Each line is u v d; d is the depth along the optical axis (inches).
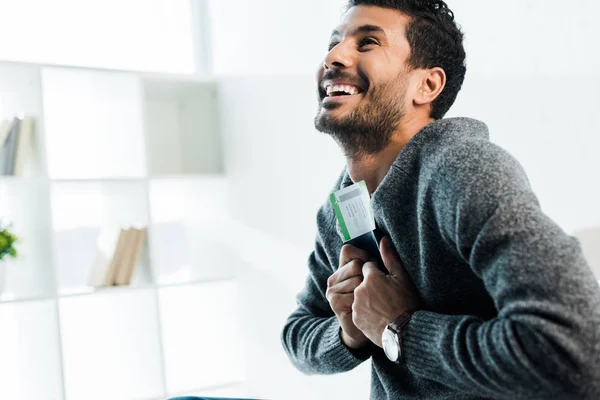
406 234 40.8
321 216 51.7
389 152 45.1
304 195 99.8
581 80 58.1
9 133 102.0
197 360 123.6
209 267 125.7
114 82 111.0
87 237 116.2
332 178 93.4
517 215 32.4
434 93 45.0
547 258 30.5
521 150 64.8
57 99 115.2
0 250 95.3
